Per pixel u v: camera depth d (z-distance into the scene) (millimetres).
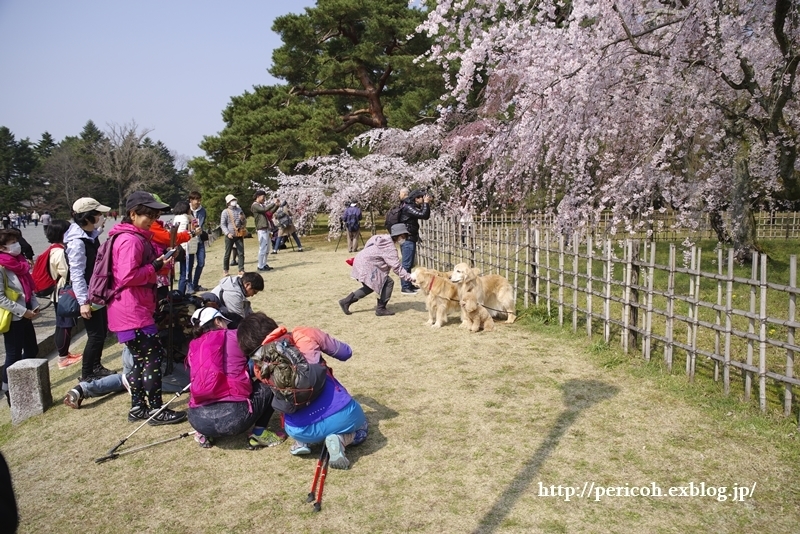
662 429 3891
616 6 6895
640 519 2959
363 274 7543
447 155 17188
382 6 19125
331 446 3529
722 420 3943
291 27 19422
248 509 3270
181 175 72688
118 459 4004
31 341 6301
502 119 13039
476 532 2922
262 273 12398
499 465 3559
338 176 19453
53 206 58656
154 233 6000
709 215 10578
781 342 3785
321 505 3246
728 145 9125
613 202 8758
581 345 5820
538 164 9680
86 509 3398
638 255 5234
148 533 3117
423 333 6738
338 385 3787
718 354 4355
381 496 3305
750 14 7051
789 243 13047
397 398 4742
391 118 19609
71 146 65125
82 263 5145
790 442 3566
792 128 8211
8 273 5887
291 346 3588
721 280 4273
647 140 8594
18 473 3949
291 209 19359
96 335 5352
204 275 12562
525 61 8781
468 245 8812
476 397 4656
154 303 4586
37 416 5031
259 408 4031
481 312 6598
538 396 4598
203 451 4047
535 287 7195
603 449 3680
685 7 7113
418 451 3805
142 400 4562
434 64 18000
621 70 7965
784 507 2977
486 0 8062
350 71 21172
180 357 5297
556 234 8078
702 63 7422
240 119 19672
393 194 18688
